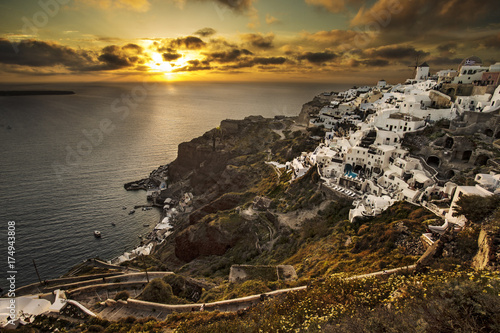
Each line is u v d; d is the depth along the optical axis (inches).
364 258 1640.0
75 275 2746.1
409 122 2849.4
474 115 2581.2
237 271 1919.3
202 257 3137.3
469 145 2448.3
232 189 4768.7
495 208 1242.6
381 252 1626.5
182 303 1786.4
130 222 4468.5
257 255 2625.5
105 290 2172.7
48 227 4013.3
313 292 1113.4
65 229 4030.5
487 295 606.2
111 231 4138.8
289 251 2358.5
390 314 717.9
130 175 6072.8
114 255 3676.2
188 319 1362.0
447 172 2468.0
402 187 2342.5
